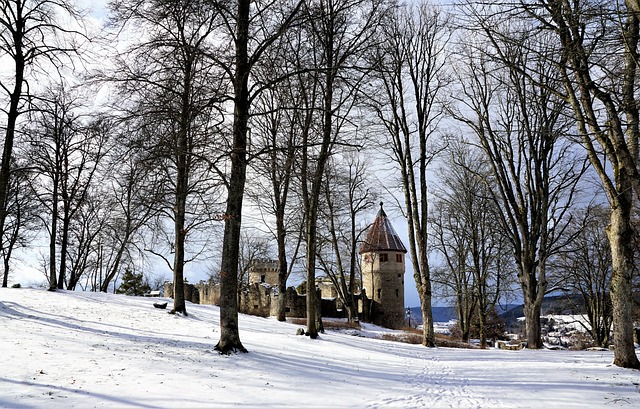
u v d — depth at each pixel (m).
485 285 36.62
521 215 26.08
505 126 26.20
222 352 13.09
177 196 23.05
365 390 10.66
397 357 18.11
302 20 15.27
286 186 30.61
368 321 55.66
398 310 59.03
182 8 13.88
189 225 23.70
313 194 21.48
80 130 21.06
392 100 25.84
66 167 31.09
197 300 49.25
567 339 62.16
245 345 15.28
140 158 14.52
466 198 35.59
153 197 19.72
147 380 9.46
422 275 25.28
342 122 22.14
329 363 14.05
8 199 32.75
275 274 72.81
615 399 9.73
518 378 12.90
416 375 13.70
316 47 20.59
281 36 15.52
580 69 11.41
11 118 17.98
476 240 35.97
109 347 12.70
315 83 19.39
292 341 18.67
